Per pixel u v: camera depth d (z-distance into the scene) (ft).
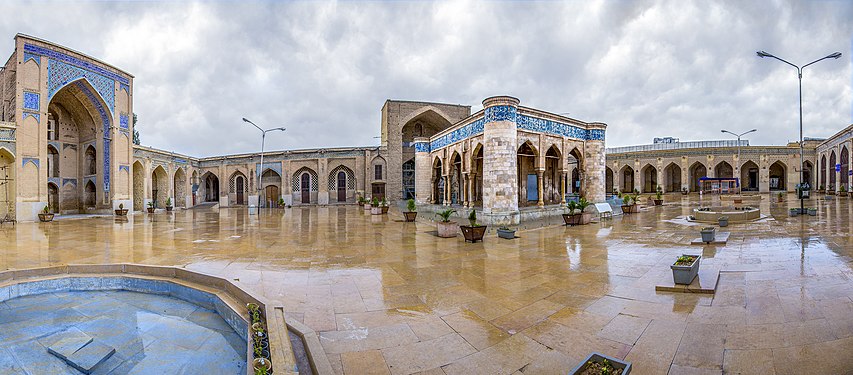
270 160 109.40
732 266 21.13
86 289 21.56
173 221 58.65
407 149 106.11
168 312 18.13
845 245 25.86
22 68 57.06
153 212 77.92
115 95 70.28
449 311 15.72
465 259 25.98
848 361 10.46
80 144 75.00
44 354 14.05
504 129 48.60
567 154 61.87
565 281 19.75
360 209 86.99
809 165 120.37
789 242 27.66
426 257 26.91
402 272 22.45
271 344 11.35
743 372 10.27
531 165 66.80
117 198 70.49
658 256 25.02
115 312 18.13
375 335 13.44
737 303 15.29
